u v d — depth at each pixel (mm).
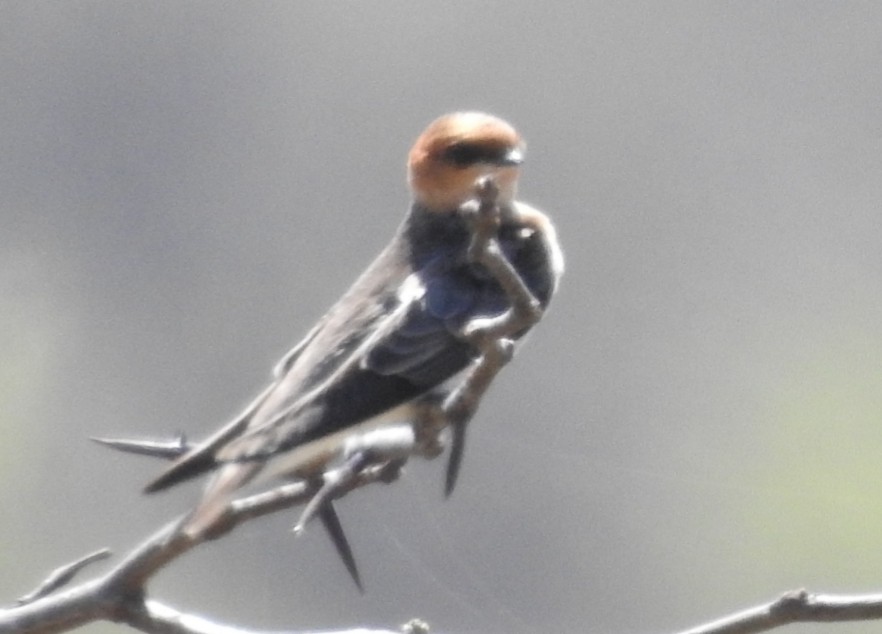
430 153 7988
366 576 13695
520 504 14719
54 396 16406
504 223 8070
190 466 5766
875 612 5676
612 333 17109
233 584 13875
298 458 6500
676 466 15766
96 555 5789
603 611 14352
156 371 16672
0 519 15297
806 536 15094
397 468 5750
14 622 5633
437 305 7355
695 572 14852
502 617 13945
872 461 15445
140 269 17844
